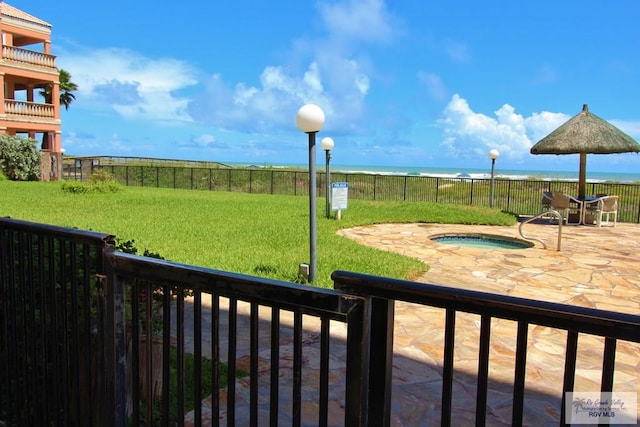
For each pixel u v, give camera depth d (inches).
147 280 64.8
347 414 48.1
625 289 229.6
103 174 787.4
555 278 247.8
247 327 157.3
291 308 51.4
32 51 960.3
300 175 848.3
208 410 104.7
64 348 79.7
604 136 460.8
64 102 1414.9
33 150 922.7
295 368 52.4
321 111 211.9
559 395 116.6
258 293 53.7
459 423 102.8
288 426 99.2
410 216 494.0
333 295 47.8
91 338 76.6
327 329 49.1
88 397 77.0
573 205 508.1
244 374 122.9
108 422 69.6
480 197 685.9
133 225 375.2
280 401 109.8
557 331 163.6
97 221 394.6
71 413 81.8
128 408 75.2
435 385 121.3
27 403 88.4
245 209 513.3
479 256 302.8
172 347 136.6
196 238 322.7
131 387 75.5
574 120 484.1
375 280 46.4
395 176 750.5
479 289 223.1
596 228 462.3
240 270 235.5
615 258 303.6
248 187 886.4
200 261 251.0
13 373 89.8
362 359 46.9
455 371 130.0
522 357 41.2
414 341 152.3
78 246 91.4
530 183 653.9
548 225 478.9
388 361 46.4
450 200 713.0
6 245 87.8
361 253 286.7
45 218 408.2
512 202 663.8
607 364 37.9
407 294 45.0
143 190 809.5
